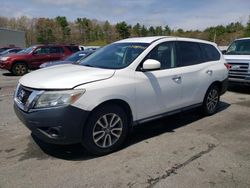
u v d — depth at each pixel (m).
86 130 4.00
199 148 4.52
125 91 4.31
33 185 3.43
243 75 9.13
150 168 3.84
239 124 5.80
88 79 4.02
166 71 5.04
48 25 85.00
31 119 3.85
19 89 4.30
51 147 4.51
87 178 3.58
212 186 3.42
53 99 3.77
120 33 90.56
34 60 16.00
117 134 4.38
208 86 6.10
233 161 4.07
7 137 4.94
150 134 5.15
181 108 5.48
